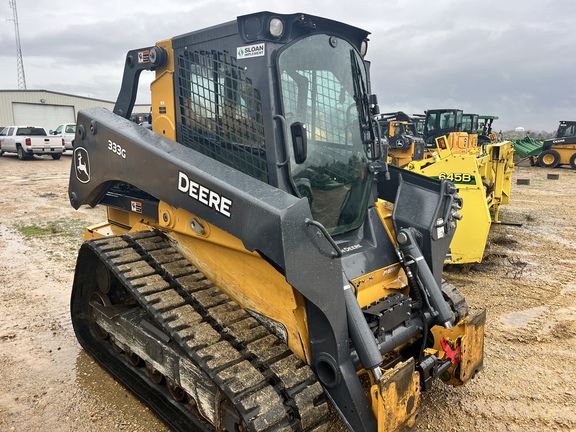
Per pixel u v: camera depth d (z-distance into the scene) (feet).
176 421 10.74
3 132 73.61
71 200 14.11
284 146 9.46
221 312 9.89
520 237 29.12
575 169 71.67
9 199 38.83
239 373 8.48
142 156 10.75
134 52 12.59
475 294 19.29
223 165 9.82
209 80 10.66
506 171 32.55
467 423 11.19
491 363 13.83
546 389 12.55
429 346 11.41
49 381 12.75
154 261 11.24
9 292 18.80
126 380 12.35
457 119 56.08
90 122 12.50
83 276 13.78
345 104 11.13
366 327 8.99
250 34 9.45
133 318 11.78
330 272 8.40
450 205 12.32
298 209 7.95
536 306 18.01
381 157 12.37
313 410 8.41
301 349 9.11
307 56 10.07
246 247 8.45
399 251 11.76
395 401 8.58
